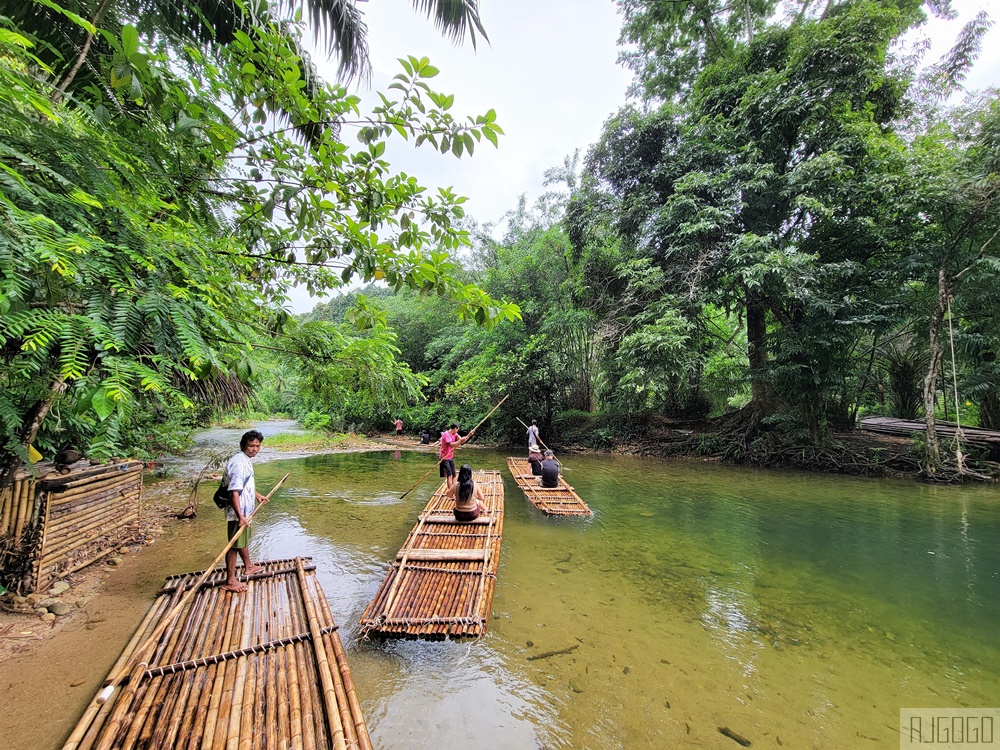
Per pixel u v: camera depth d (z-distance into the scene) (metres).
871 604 4.02
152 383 1.51
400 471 10.38
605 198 13.52
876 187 9.38
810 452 11.37
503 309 2.66
